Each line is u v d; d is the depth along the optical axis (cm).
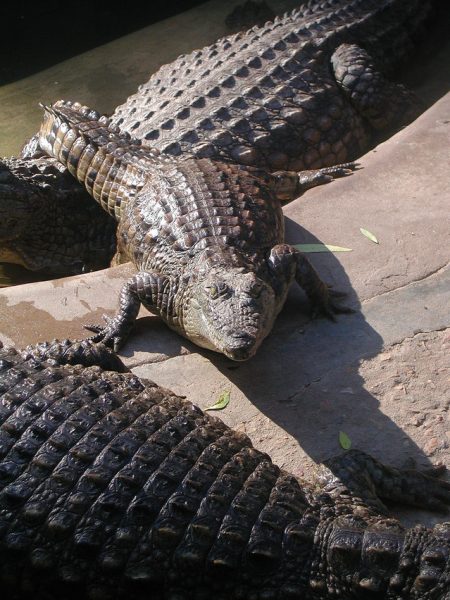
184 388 326
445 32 442
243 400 322
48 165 397
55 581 287
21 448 293
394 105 402
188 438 296
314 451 312
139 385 311
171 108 396
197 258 336
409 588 277
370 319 334
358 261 346
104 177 380
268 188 361
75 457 292
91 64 477
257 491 290
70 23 525
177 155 383
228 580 284
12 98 462
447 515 303
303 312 338
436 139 375
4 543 287
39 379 304
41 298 349
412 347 327
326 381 323
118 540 286
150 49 480
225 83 396
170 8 529
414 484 303
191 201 350
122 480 289
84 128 388
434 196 359
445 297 336
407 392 319
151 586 284
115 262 387
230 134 386
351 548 281
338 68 400
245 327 315
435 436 312
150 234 349
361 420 316
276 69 397
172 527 286
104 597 286
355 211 359
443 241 347
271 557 283
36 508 288
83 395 301
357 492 299
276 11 482
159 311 338
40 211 391
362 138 404
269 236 345
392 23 421
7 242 393
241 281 322
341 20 414
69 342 326
